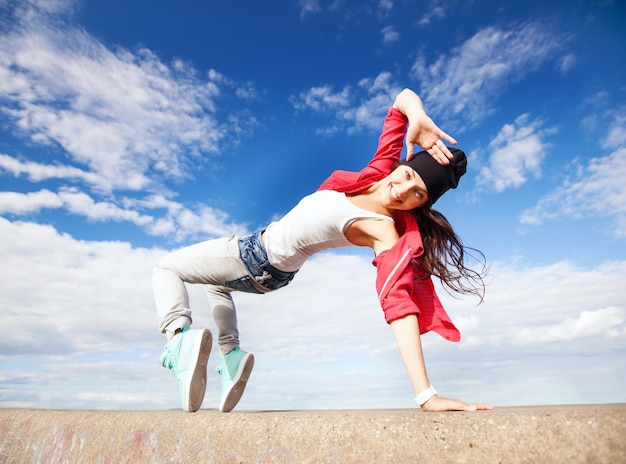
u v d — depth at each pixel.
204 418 1.74
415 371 1.60
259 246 2.17
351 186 2.07
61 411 2.52
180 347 2.11
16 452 2.54
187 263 2.27
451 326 1.87
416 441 1.26
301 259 2.19
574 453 1.08
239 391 2.25
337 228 2.01
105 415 2.18
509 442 1.15
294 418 1.51
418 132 1.95
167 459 1.77
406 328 1.66
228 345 2.32
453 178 2.02
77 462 2.13
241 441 1.57
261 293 2.35
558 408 1.32
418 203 1.98
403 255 1.79
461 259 2.15
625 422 1.06
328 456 1.37
